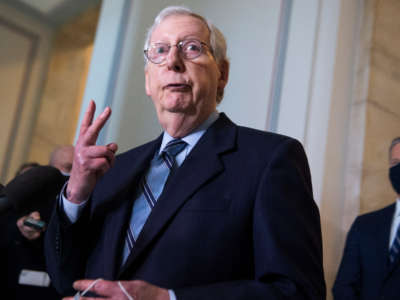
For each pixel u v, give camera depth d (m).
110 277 1.27
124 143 4.01
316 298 1.07
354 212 4.07
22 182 1.36
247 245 1.23
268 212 1.18
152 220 1.28
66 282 1.46
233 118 4.23
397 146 3.66
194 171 1.35
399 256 2.92
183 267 1.18
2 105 6.77
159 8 4.38
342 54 4.37
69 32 7.59
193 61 1.54
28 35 7.19
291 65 4.18
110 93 4.11
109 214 1.45
